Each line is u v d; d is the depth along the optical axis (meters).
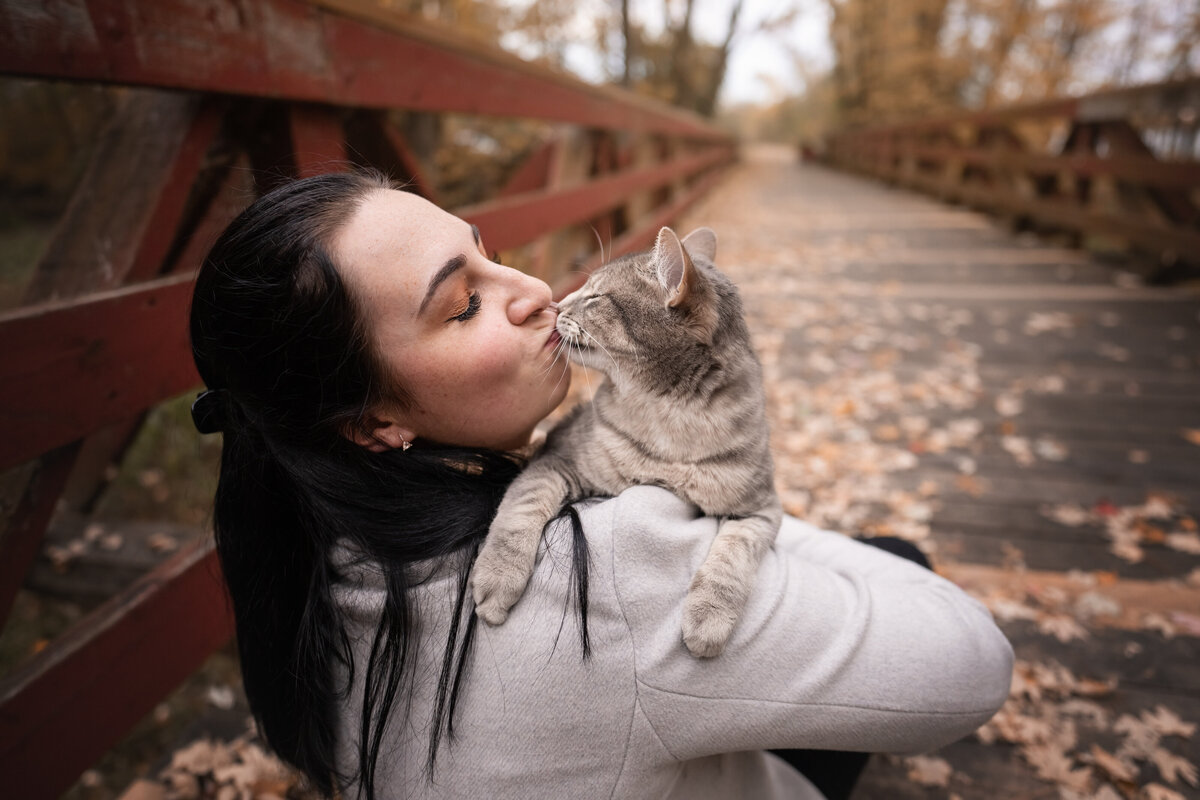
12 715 1.43
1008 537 2.94
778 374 4.64
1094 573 2.71
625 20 12.77
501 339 1.05
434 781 0.90
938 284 6.51
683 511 1.05
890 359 4.77
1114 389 4.16
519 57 3.21
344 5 1.92
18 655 3.39
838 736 0.93
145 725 3.27
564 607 0.89
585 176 5.09
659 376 1.39
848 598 0.99
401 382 1.01
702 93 20.72
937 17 20.61
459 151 5.64
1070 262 7.00
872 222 10.02
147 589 1.77
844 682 0.91
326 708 1.00
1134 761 1.97
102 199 1.72
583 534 0.92
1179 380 4.21
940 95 21.09
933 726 0.95
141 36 1.38
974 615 1.06
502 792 0.89
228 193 1.87
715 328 1.41
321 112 1.95
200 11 1.49
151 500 3.76
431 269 0.98
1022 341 4.95
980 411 3.99
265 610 1.06
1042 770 1.94
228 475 1.02
